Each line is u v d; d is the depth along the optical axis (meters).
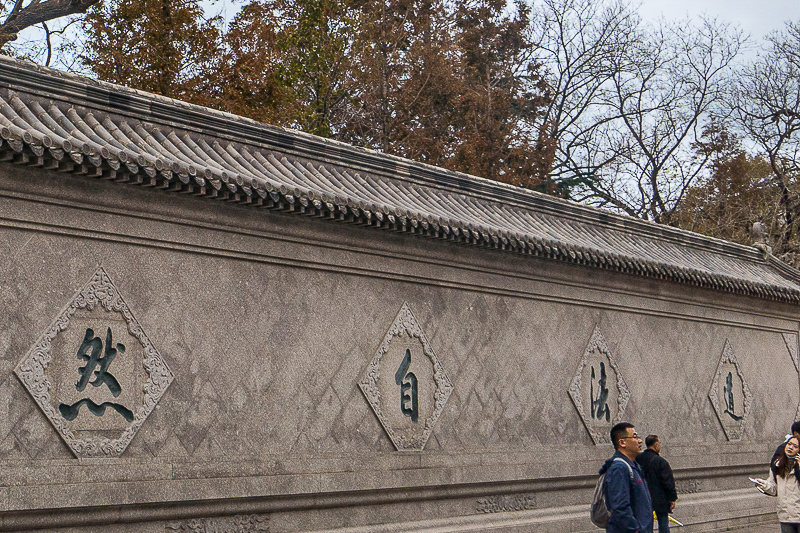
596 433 15.84
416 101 33.97
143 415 9.80
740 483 19.42
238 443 10.66
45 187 9.13
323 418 11.63
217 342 10.61
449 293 13.62
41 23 24.70
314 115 28.64
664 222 42.06
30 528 8.88
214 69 24.70
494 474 13.69
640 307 17.16
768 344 20.84
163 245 10.18
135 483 9.52
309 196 10.77
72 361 9.32
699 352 18.67
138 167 9.24
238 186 10.12
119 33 24.12
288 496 10.95
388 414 12.45
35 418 9.00
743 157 41.59
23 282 9.04
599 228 17.27
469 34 40.12
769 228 39.03
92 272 9.58
